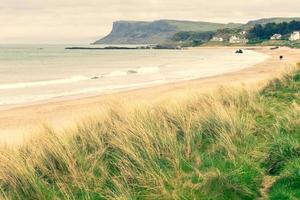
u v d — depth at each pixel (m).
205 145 8.69
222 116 9.71
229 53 137.12
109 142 8.19
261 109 11.75
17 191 6.62
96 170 7.33
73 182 6.90
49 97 27.33
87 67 67.38
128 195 6.47
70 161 7.38
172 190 6.72
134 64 75.19
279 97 14.22
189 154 8.02
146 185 6.82
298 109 10.64
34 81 40.31
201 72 48.06
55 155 7.55
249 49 174.25
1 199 6.30
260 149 8.45
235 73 43.25
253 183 6.99
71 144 8.23
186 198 6.49
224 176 6.94
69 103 23.81
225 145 8.34
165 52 172.88
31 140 8.79
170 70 53.53
